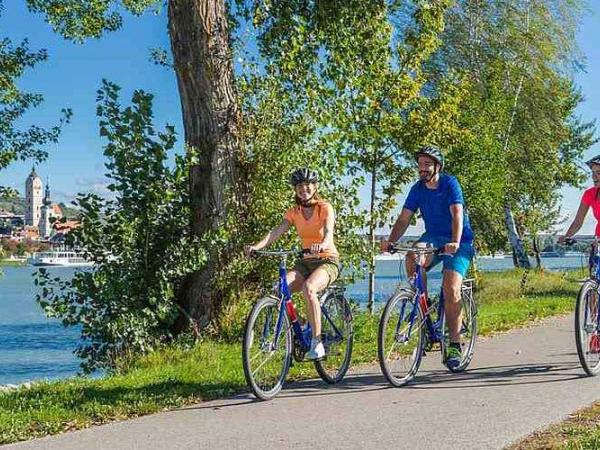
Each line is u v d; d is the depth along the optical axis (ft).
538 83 104.73
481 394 23.57
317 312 24.43
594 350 26.45
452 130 61.57
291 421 20.83
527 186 116.06
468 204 78.38
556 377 26.00
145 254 38.17
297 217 25.58
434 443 18.45
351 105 48.06
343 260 43.91
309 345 24.72
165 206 38.50
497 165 81.15
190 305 40.45
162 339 39.01
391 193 57.98
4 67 66.49
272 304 23.90
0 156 65.05
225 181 40.55
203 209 40.24
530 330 38.47
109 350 37.86
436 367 28.35
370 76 49.49
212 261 40.27
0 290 231.71
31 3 65.26
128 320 37.11
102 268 37.70
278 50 46.75
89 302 37.78
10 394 25.73
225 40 40.83
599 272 26.86
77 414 21.83
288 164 42.42
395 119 57.00
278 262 41.55
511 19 103.04
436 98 63.36
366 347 33.37
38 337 97.60
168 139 38.24
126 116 37.91
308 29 47.34
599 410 21.17
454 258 26.71
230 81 40.91
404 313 25.46
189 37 40.01
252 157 42.09
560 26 105.81
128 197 38.47
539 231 153.89
